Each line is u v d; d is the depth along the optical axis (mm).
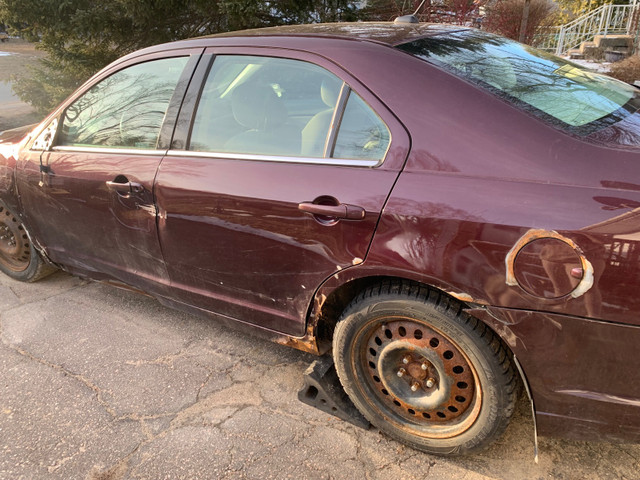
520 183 1624
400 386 2062
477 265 1660
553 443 2121
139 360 2781
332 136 2002
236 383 2580
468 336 1772
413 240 1757
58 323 3170
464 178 1705
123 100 2713
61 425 2332
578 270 1516
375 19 7945
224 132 2322
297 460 2094
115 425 2320
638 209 1452
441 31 2352
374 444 2164
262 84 2248
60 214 2994
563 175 1580
